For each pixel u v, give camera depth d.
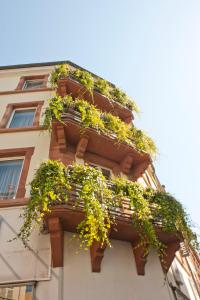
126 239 8.52
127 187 8.41
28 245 7.31
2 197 8.74
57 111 10.20
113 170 10.86
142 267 8.15
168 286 8.48
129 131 11.41
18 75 15.79
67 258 7.25
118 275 7.59
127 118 14.09
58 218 7.09
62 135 9.98
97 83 14.08
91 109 10.81
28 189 8.73
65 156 9.82
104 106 13.67
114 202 7.81
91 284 7.00
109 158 11.12
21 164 9.88
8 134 10.88
